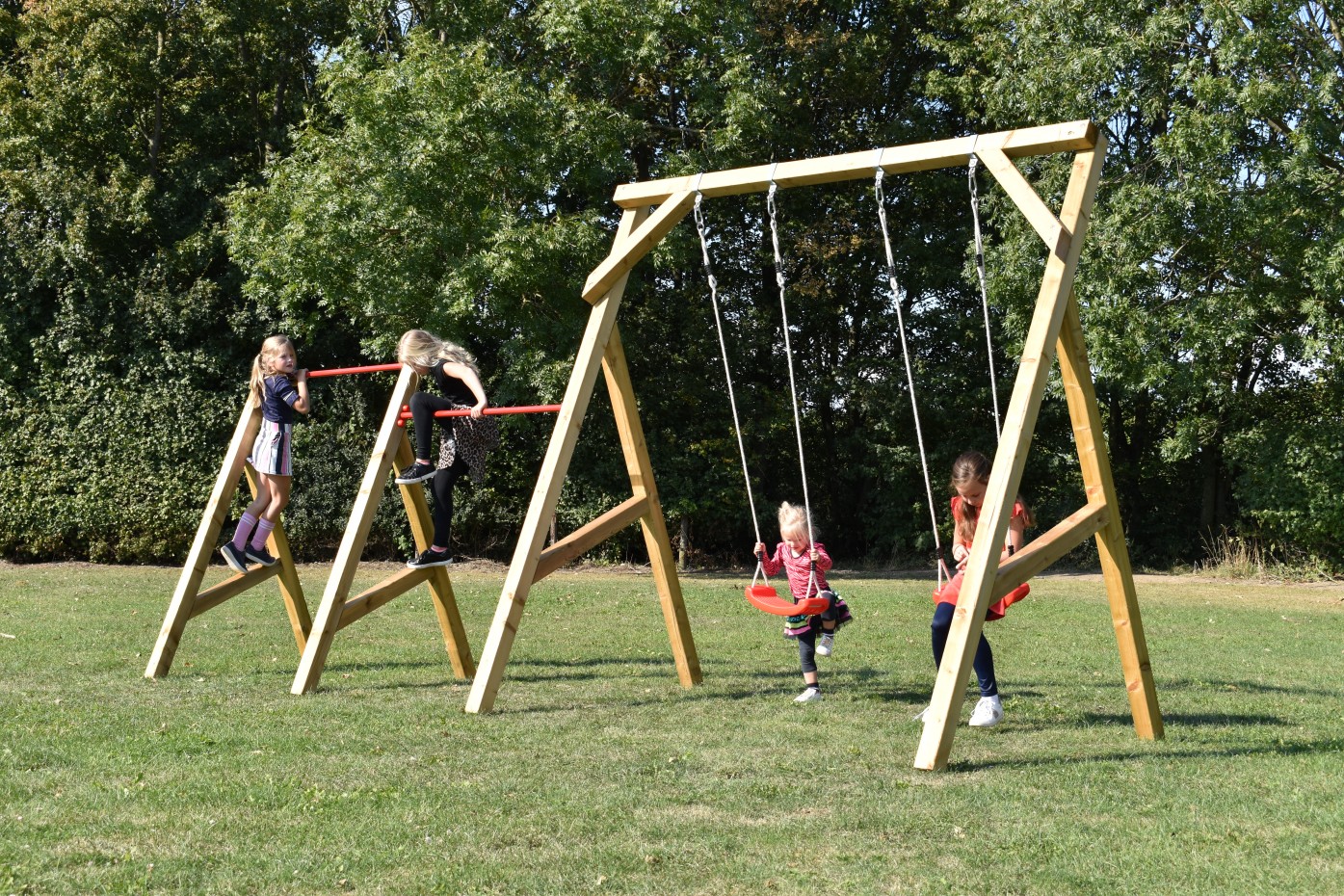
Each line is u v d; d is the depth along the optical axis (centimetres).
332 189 1678
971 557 526
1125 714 653
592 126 1745
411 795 449
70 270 1962
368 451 1995
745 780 477
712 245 2141
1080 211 555
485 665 639
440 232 1659
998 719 613
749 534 2200
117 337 1977
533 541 655
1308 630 1170
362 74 1748
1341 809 439
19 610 1175
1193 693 743
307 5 2138
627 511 729
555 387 1723
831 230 2169
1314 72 1595
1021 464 535
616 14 1731
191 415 1947
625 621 1167
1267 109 1545
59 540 1908
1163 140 1602
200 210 2058
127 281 1989
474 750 532
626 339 1983
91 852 376
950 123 2220
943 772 500
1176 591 1661
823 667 841
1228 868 370
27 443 1927
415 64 1672
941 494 2162
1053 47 1730
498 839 395
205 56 2144
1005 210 1861
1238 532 1991
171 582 1565
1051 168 1769
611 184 1967
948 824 418
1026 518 604
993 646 991
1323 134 1564
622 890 349
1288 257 1661
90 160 2050
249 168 2189
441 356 725
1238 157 1670
